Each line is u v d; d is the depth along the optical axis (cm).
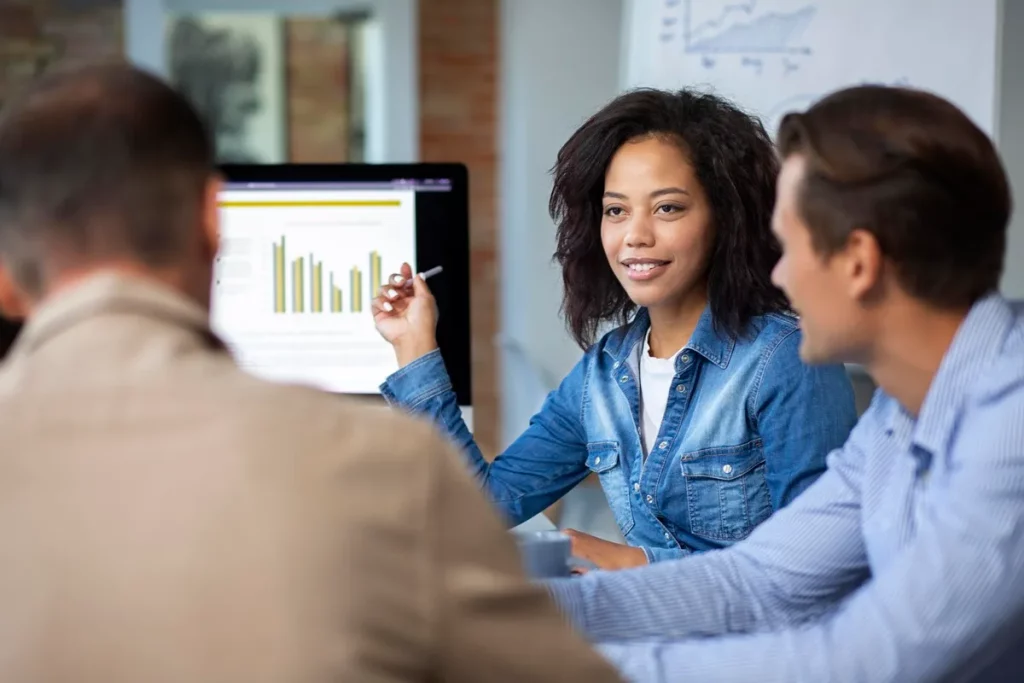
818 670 98
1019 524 94
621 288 176
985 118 311
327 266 179
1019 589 94
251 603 63
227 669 63
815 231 101
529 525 167
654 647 105
